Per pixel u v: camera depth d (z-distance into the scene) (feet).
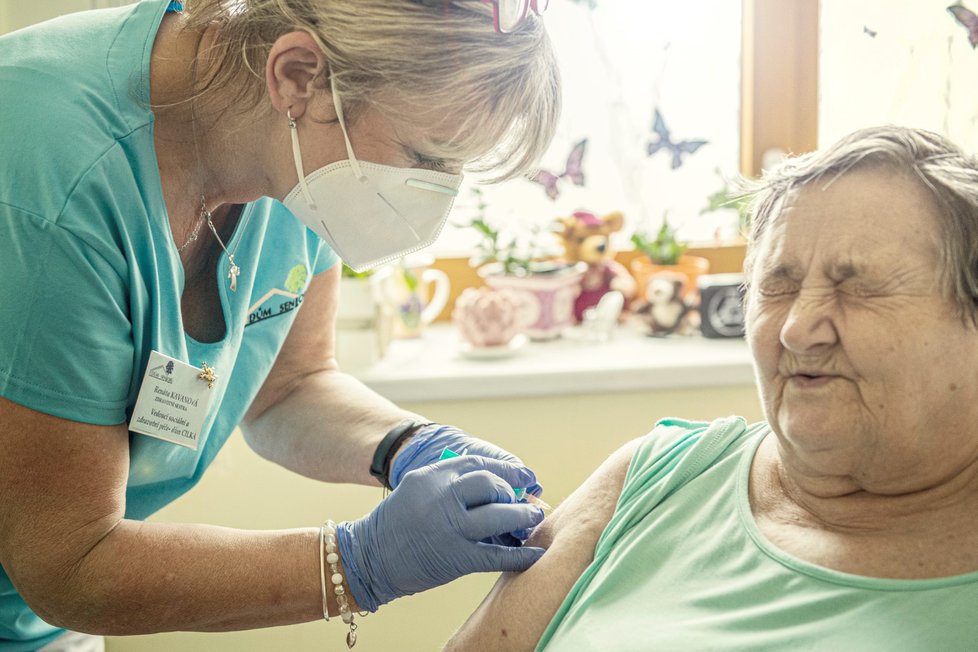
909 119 7.52
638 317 7.63
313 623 6.63
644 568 3.56
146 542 3.52
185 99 3.60
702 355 7.01
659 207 8.04
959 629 2.92
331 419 4.86
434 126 3.49
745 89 7.80
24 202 3.27
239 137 3.67
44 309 3.27
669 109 7.86
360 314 6.71
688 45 7.76
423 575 3.73
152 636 6.57
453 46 3.35
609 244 7.78
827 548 3.26
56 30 3.74
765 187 3.57
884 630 2.97
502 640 3.73
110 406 3.49
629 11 7.64
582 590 3.64
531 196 7.90
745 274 3.67
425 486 3.78
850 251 3.16
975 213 3.07
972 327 3.10
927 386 3.10
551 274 7.44
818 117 7.84
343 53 3.36
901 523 3.23
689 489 3.70
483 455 4.35
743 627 3.18
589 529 3.83
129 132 3.55
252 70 3.51
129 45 3.65
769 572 3.29
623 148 7.89
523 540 4.02
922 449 3.17
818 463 3.26
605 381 6.70
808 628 3.08
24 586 3.48
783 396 3.30
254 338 4.52
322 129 3.56
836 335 3.14
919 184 3.16
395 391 6.56
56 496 3.40
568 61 7.69
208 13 3.61
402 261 7.38
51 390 3.31
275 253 4.43
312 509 6.64
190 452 4.21
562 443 6.83
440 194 3.78
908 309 3.09
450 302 8.08
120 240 3.49
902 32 7.43
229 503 6.61
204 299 4.11
